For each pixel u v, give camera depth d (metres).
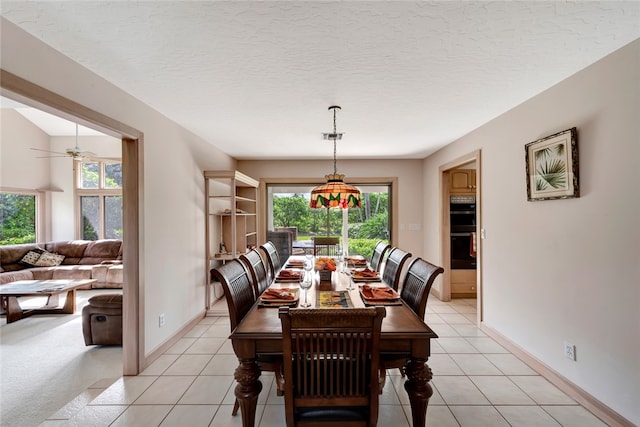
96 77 2.11
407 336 1.58
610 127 1.90
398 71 2.13
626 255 1.81
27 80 1.62
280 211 5.85
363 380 1.42
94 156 5.70
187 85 2.33
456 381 2.44
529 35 1.70
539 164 2.50
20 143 6.23
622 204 1.83
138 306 2.56
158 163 2.91
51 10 1.44
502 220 3.08
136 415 2.04
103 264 5.82
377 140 4.13
